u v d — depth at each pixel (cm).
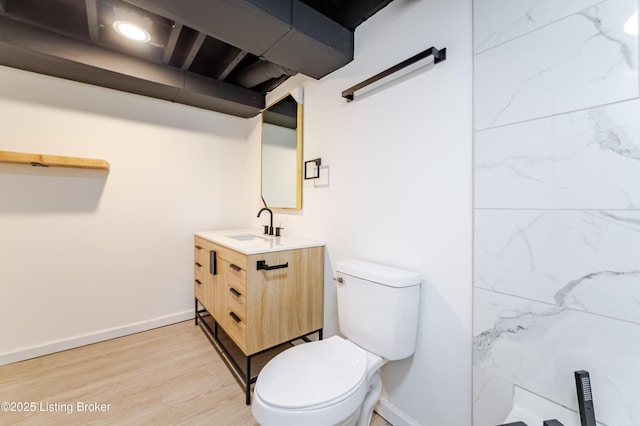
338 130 178
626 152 77
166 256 255
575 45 86
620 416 79
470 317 113
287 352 126
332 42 157
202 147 273
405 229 137
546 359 92
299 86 216
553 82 90
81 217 216
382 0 144
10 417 143
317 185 196
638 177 76
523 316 97
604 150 81
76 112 212
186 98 241
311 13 148
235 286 170
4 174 190
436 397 124
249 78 229
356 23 161
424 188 129
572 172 87
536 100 94
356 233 165
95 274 222
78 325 215
